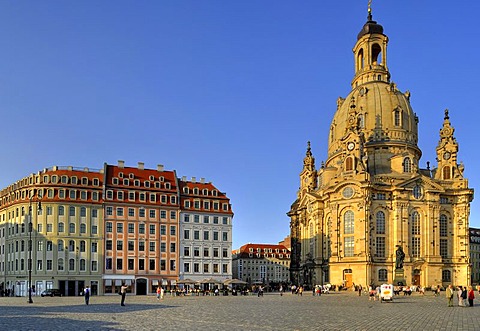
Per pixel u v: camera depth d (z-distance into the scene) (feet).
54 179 454.40
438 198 515.91
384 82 584.81
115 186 471.62
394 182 512.63
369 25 610.24
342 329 137.69
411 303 279.28
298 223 624.18
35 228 442.50
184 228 492.54
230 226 514.27
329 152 611.47
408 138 559.38
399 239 499.10
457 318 172.65
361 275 483.92
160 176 504.02
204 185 523.29
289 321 161.48
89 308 234.17
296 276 610.24
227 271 506.89
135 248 468.75
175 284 453.58
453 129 551.59
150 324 150.71
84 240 451.94
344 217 507.30
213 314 192.13
